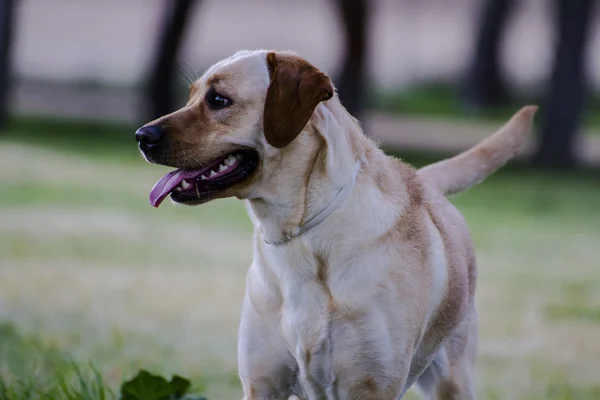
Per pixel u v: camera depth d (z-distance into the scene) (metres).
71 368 9.06
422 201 6.52
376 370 6.03
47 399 7.87
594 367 10.48
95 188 21.38
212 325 11.59
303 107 5.75
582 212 21.81
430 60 52.31
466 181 7.59
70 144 27.59
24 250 15.25
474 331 7.23
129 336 10.87
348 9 26.44
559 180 26.58
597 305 13.31
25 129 29.72
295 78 5.80
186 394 7.71
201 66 43.81
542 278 15.02
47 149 26.30
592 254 17.17
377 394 6.08
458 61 52.12
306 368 6.10
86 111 35.88
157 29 30.11
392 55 52.88
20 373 8.90
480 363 10.56
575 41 28.91
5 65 28.92
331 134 5.97
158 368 9.56
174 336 10.98
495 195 23.64
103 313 11.78
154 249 15.96
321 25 55.34
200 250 16.11
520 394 9.42
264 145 5.91
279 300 6.12
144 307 12.23
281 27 54.03
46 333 10.68
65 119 33.03
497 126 38.47
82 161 24.88
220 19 54.72
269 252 6.11
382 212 6.06
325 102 6.05
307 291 6.02
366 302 5.95
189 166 5.95
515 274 15.25
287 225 5.98
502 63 44.72
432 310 6.37
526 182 25.97
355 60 26.59
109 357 9.96
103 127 31.81
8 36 28.88
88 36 50.94
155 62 30.11
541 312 12.84
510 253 16.97
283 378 6.30
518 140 7.76
